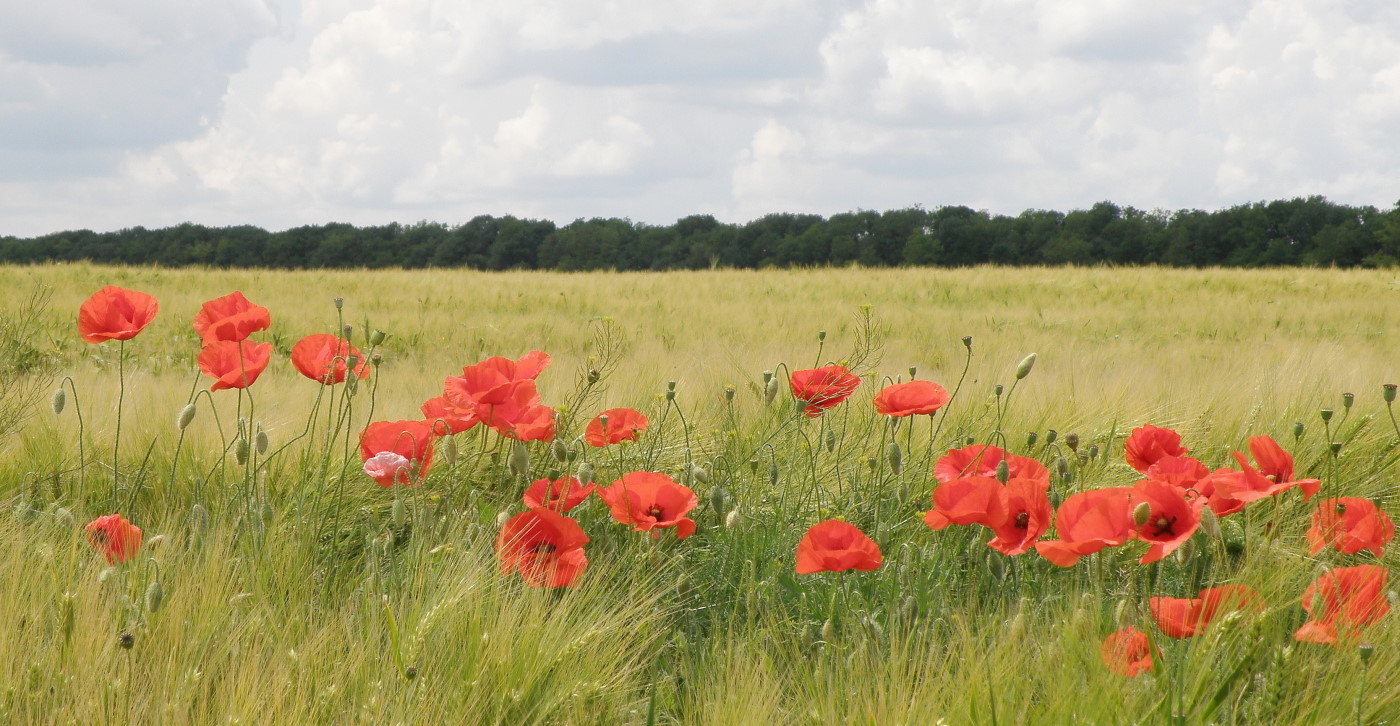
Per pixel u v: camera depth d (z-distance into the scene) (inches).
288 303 514.6
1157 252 2768.2
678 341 372.8
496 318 453.4
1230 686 63.8
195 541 85.2
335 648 69.7
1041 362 289.3
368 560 89.4
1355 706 61.4
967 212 3053.6
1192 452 141.0
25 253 2775.6
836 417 145.9
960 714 61.2
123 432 125.8
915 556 97.0
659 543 92.2
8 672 60.3
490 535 88.6
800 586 90.9
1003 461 89.0
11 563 72.9
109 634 66.1
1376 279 808.9
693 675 77.9
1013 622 69.8
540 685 67.2
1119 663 63.7
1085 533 69.4
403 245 3019.2
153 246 2901.1
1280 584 76.0
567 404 118.0
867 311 148.7
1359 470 128.8
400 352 358.6
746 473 123.6
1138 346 365.1
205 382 207.0
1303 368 180.7
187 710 60.6
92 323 103.2
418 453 96.8
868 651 71.6
